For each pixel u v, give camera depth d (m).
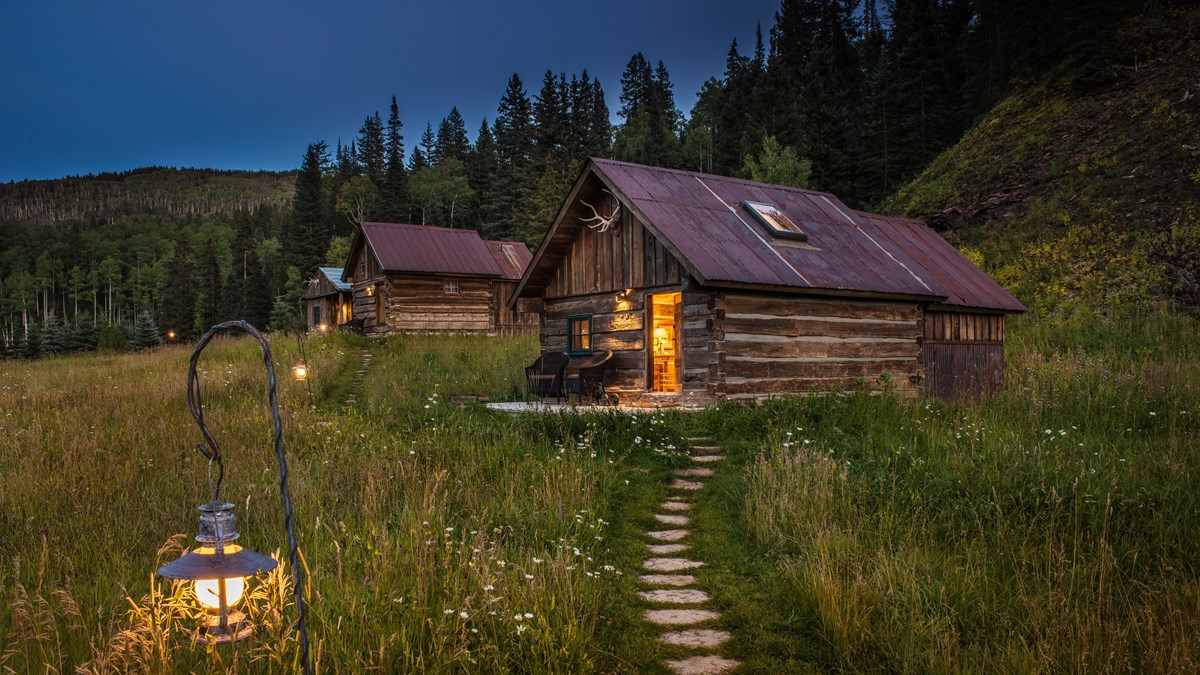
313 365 21.88
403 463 9.83
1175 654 5.11
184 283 93.06
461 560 6.41
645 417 13.14
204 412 14.15
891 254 18.91
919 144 49.31
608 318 17.56
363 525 7.60
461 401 17.31
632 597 6.69
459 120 144.75
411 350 26.56
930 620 5.73
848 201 52.03
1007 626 5.91
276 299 76.44
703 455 11.79
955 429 12.58
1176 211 27.64
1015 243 31.41
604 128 102.56
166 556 6.80
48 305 154.50
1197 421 13.02
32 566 6.33
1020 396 15.41
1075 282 27.41
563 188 64.56
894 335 17.72
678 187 17.39
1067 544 7.65
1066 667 5.24
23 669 4.64
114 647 4.52
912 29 52.69
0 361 33.81
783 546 7.68
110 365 27.30
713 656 5.68
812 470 9.30
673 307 19.44
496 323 37.16
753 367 15.24
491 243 39.66
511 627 5.36
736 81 77.12
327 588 5.77
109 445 11.12
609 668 5.38
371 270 37.12
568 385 17.17
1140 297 25.11
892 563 6.84
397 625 5.30
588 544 7.75
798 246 16.94
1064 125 36.28
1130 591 6.51
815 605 6.30
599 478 9.91
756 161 55.25
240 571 3.55
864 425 12.81
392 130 124.00
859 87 68.69
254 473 9.37
